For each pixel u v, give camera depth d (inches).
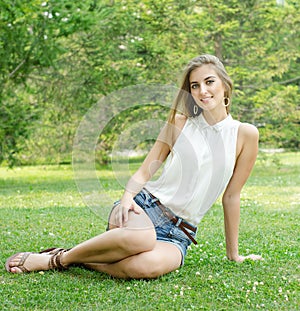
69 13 422.6
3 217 256.2
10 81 463.2
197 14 585.9
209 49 596.4
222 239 202.5
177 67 540.7
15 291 137.1
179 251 151.6
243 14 622.2
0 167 655.8
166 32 561.6
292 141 720.3
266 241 199.3
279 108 603.8
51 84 503.2
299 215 265.1
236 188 159.6
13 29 418.3
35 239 201.6
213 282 142.2
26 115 475.8
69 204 314.0
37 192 384.2
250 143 155.6
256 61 636.7
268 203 309.3
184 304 127.3
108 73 502.0
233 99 595.2
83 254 149.3
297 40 635.5
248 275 148.8
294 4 639.1
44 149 581.3
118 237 142.6
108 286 140.9
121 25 499.8
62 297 132.2
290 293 134.3
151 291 135.9
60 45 446.6
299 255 171.6
